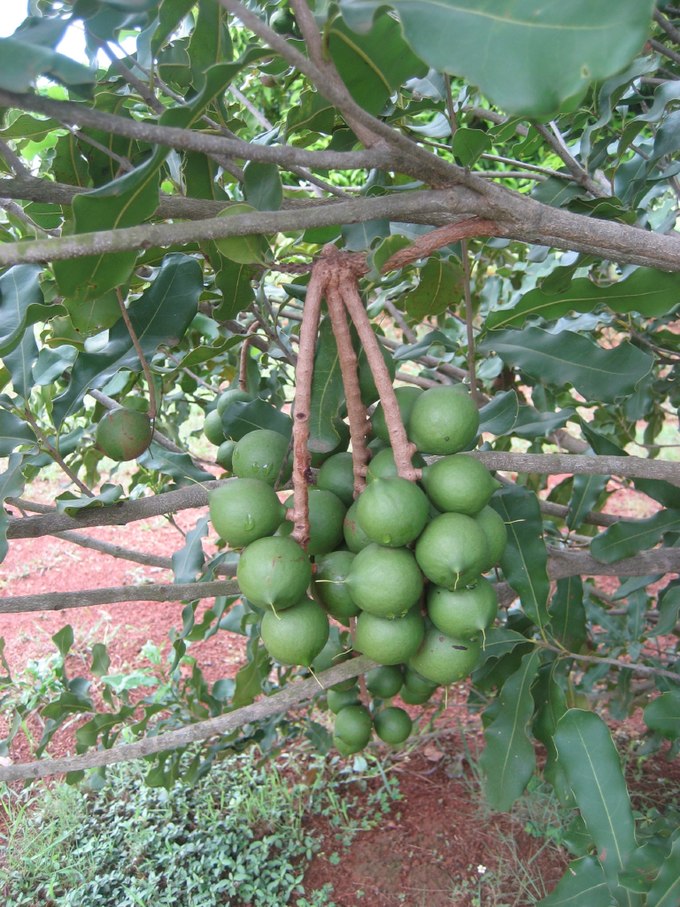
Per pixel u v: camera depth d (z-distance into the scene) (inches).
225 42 64.0
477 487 60.9
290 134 75.3
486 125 144.9
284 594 58.8
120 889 149.9
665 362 146.3
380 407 69.3
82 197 49.7
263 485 62.9
